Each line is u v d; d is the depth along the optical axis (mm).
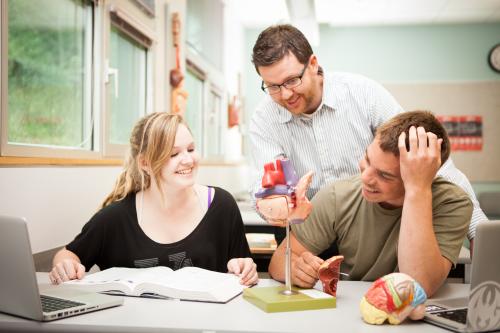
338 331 827
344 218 1255
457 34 5562
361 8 5090
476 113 5500
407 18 5410
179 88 2969
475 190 5496
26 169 1449
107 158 2148
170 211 1393
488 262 808
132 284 1074
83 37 2055
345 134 1654
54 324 862
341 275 1318
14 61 1583
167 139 1304
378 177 1056
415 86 5586
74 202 1741
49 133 1804
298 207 994
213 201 1460
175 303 994
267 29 1430
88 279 1141
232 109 4918
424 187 1021
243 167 5625
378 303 857
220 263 1456
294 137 1721
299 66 1377
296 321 875
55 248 1615
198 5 3734
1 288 924
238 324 853
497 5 4973
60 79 1884
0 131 1380
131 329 836
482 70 5543
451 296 1098
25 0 1647
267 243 2113
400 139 1010
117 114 2410
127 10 2307
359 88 1632
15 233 864
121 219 1403
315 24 4047
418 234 1018
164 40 2855
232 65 5141
